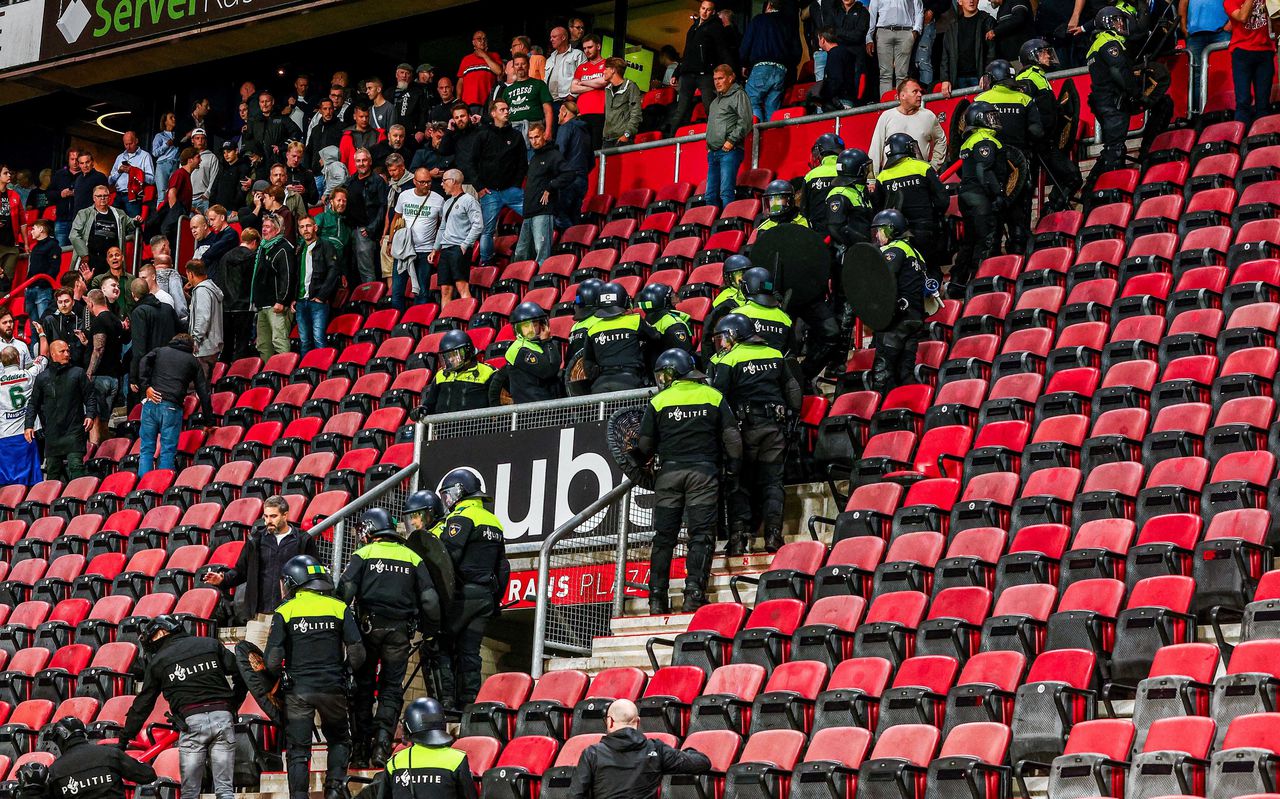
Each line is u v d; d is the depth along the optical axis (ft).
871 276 192.13
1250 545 146.41
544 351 198.29
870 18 260.83
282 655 156.35
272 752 171.63
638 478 175.94
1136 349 185.88
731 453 171.22
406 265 261.65
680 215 267.80
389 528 165.68
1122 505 160.04
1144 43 227.61
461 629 168.86
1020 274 211.00
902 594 155.43
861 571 161.58
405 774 137.80
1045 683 134.72
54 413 256.11
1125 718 138.00
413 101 294.05
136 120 370.94
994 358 196.65
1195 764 121.29
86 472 258.98
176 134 363.15
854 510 172.86
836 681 148.36
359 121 294.66
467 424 195.52
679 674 155.74
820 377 207.10
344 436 233.35
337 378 249.75
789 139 269.03
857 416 189.57
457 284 257.75
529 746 153.79
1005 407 183.11
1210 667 131.75
